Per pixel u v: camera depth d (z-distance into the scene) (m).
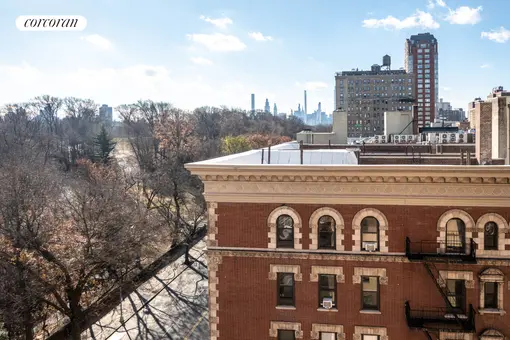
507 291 22.81
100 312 44.97
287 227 24.75
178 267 58.62
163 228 61.06
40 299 34.28
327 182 23.95
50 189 48.75
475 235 22.98
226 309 25.14
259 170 24.08
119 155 134.38
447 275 23.25
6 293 32.62
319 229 24.50
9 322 32.53
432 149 42.44
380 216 23.70
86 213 39.69
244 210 24.86
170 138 89.19
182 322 42.62
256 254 24.72
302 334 24.44
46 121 147.25
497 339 22.83
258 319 24.83
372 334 23.86
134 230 44.66
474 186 22.86
